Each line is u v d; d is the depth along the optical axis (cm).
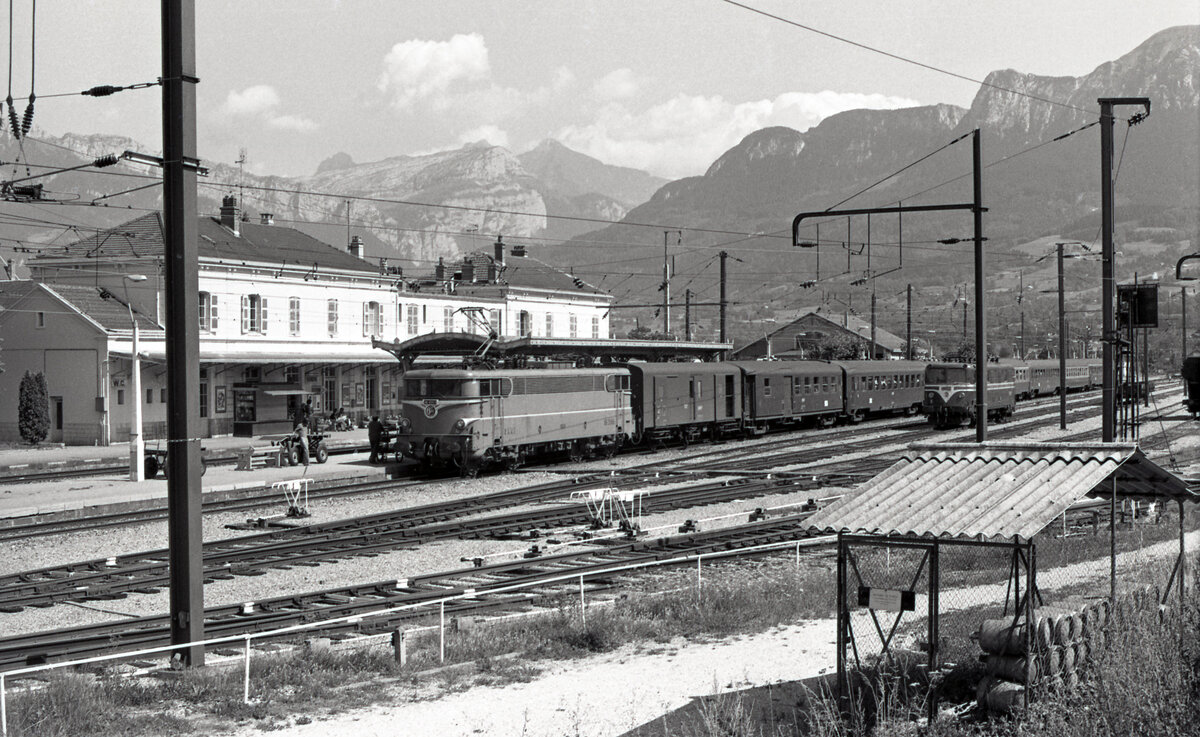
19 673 1352
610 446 4900
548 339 4459
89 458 4788
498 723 1294
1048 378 8581
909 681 1288
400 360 4631
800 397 6012
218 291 5706
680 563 2445
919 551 2384
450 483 3978
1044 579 2000
